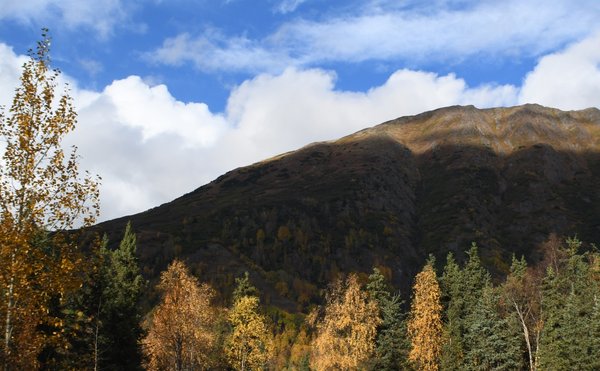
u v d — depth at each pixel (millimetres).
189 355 45344
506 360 48688
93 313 39531
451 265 58188
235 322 55562
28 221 17203
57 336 17828
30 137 17906
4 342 16906
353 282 48031
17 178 17656
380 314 52188
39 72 18797
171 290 43406
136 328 45031
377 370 48750
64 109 18797
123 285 45750
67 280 17578
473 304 55469
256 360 55781
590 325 45531
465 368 49125
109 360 40969
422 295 52156
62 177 18266
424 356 49562
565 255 73188
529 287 59281
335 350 45906
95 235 18859
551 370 46312
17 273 16578
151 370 44531
